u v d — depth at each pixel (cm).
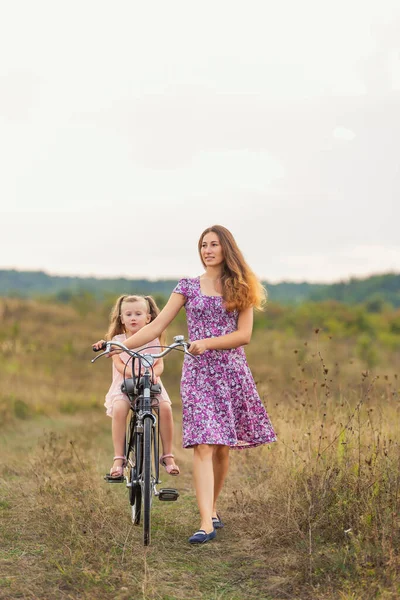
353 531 544
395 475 594
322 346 2223
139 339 589
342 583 476
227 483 776
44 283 9781
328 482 598
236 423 602
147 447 540
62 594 465
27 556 538
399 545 509
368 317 3481
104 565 509
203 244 615
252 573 512
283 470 706
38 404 1535
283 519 588
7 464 891
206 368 592
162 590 475
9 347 2442
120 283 8562
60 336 2895
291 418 862
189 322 610
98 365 2350
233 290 594
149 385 565
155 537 585
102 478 813
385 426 745
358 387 1103
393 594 438
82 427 1249
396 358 2497
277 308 3738
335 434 735
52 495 686
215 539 584
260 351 2573
